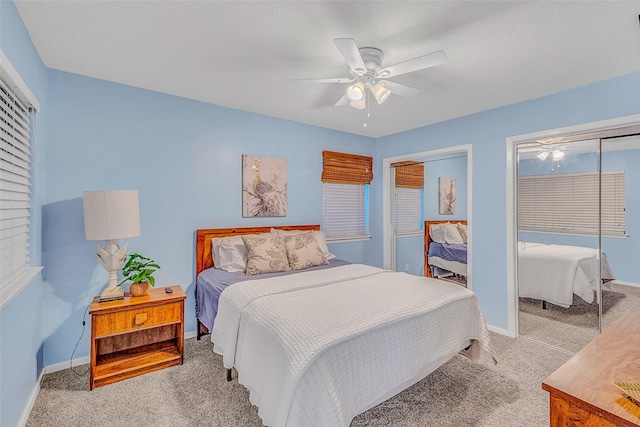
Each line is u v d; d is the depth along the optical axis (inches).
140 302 90.1
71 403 77.6
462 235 146.4
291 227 145.9
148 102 110.6
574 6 63.0
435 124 150.9
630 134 100.0
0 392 57.3
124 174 106.0
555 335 115.6
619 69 92.0
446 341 79.4
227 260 117.0
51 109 93.6
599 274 108.1
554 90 108.2
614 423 32.7
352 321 64.6
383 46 78.8
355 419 71.9
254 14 66.7
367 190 181.9
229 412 74.4
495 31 72.2
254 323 70.8
